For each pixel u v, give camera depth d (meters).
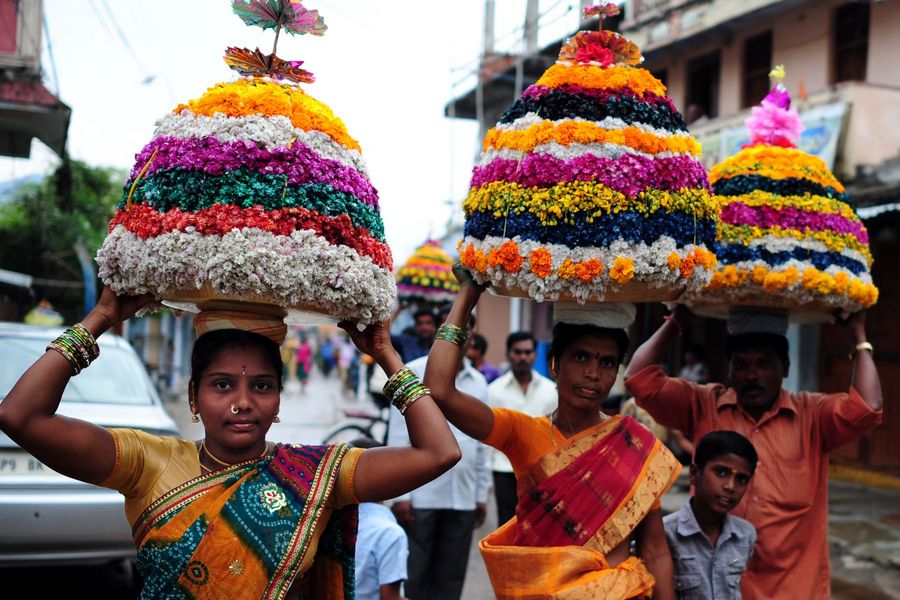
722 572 3.14
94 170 17.11
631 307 2.86
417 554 5.09
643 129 2.58
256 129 2.09
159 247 2.02
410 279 10.51
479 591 6.10
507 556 2.63
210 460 2.16
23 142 10.66
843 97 10.66
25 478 4.93
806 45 11.79
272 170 2.07
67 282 16.25
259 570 2.03
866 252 3.45
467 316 2.81
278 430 14.84
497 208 2.60
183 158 2.07
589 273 2.46
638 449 2.75
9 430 1.94
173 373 25.53
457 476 5.11
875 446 10.38
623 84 2.65
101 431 2.06
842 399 3.46
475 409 2.76
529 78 16.05
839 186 3.47
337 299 2.11
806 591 3.34
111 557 5.12
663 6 13.65
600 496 2.66
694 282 2.63
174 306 2.43
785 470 3.39
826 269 3.23
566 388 2.79
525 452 2.81
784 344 3.49
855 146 10.48
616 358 2.79
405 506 5.08
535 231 2.51
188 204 2.05
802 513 3.38
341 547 2.26
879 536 7.60
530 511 2.72
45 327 6.47
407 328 8.45
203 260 2.01
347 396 24.30
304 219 2.07
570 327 2.79
